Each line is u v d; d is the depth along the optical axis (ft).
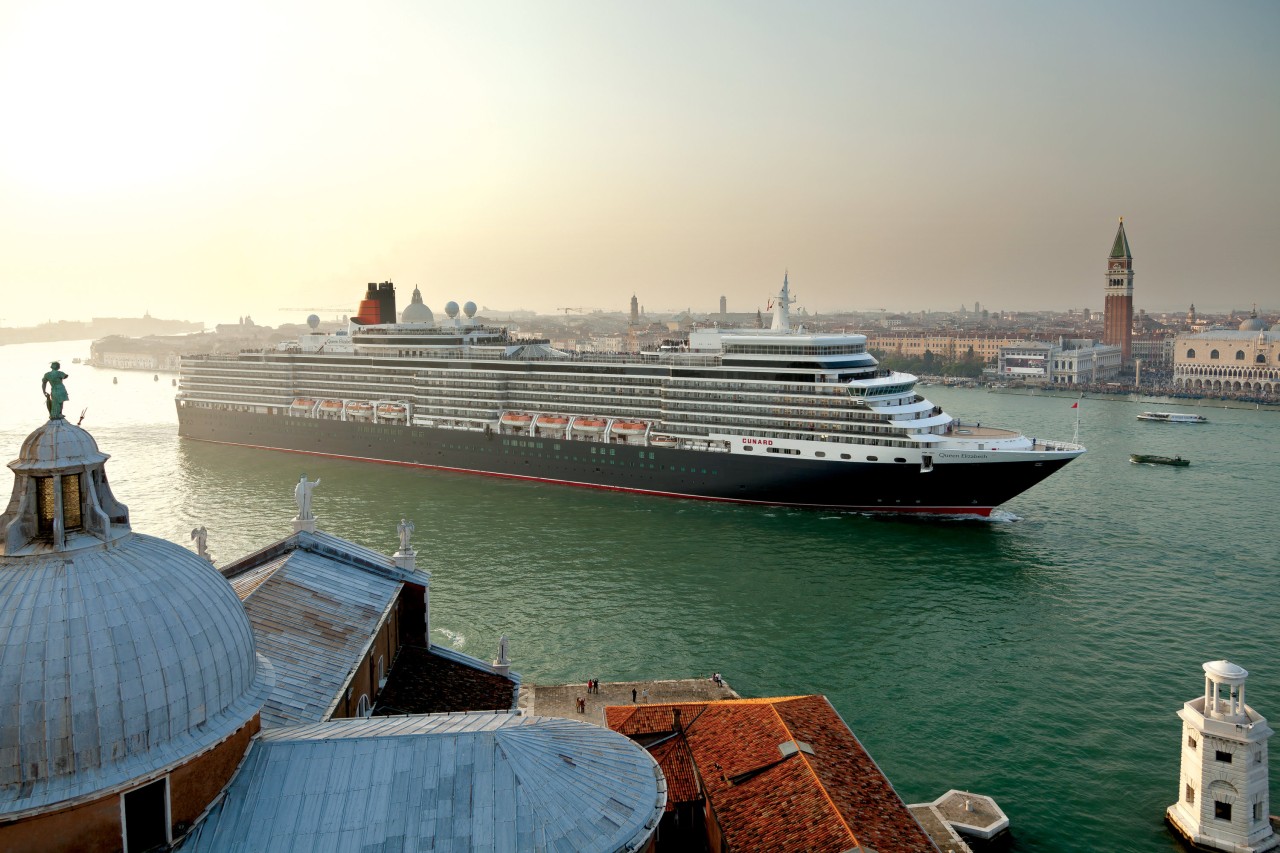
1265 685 249.14
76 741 85.46
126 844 89.97
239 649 101.86
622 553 370.12
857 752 170.09
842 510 446.60
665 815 164.86
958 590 328.29
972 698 241.55
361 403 602.85
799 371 451.12
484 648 268.62
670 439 485.56
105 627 89.45
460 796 99.55
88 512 97.30
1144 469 575.38
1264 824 177.06
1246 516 442.09
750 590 325.21
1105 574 348.79
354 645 155.74
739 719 180.75
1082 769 207.31
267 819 95.86
